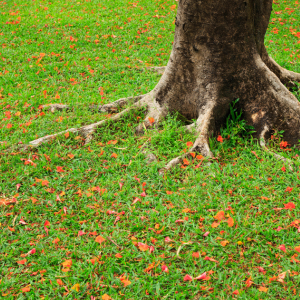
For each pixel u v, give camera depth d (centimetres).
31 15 1130
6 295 276
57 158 450
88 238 338
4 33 975
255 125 480
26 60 809
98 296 278
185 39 466
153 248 312
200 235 329
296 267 286
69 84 699
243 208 360
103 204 380
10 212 375
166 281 287
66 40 916
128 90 656
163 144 460
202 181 398
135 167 429
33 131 529
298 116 482
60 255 315
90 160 453
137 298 271
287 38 916
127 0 1252
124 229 346
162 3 1227
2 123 558
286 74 610
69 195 393
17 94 654
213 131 474
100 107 580
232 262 298
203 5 430
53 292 280
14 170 441
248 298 264
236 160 444
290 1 1227
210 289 276
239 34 448
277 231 326
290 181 396
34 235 344
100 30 982
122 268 301
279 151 466
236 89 478
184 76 494
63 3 1255
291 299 263
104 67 764
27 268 307
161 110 514
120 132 504
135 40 916
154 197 380
